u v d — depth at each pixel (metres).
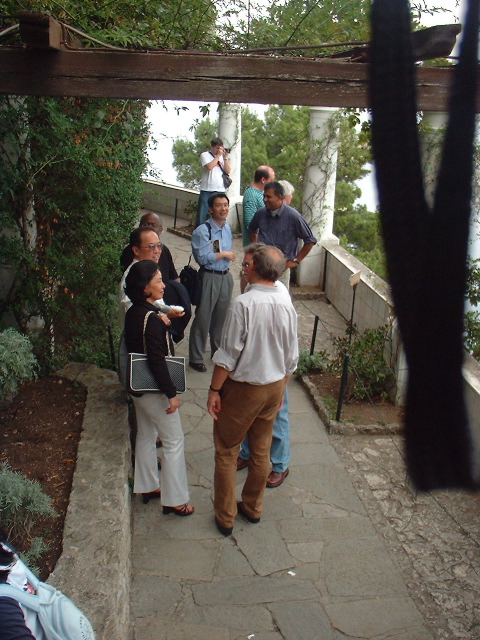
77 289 5.93
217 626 3.37
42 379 5.19
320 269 9.05
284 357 3.78
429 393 1.16
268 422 3.91
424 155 1.05
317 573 3.79
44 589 1.93
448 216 1.05
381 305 6.66
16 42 3.45
